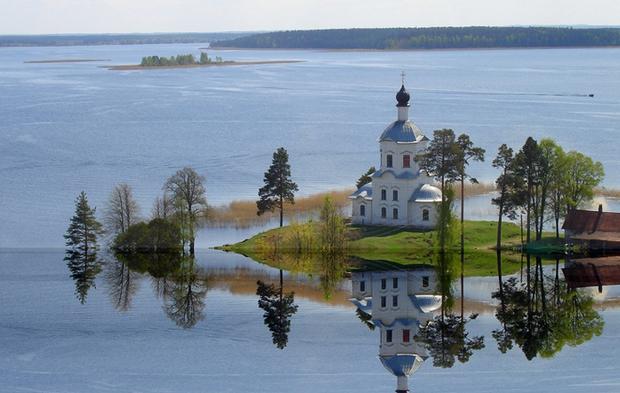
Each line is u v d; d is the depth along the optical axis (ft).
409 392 586.04
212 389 595.88
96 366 637.71
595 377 609.01
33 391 593.83
